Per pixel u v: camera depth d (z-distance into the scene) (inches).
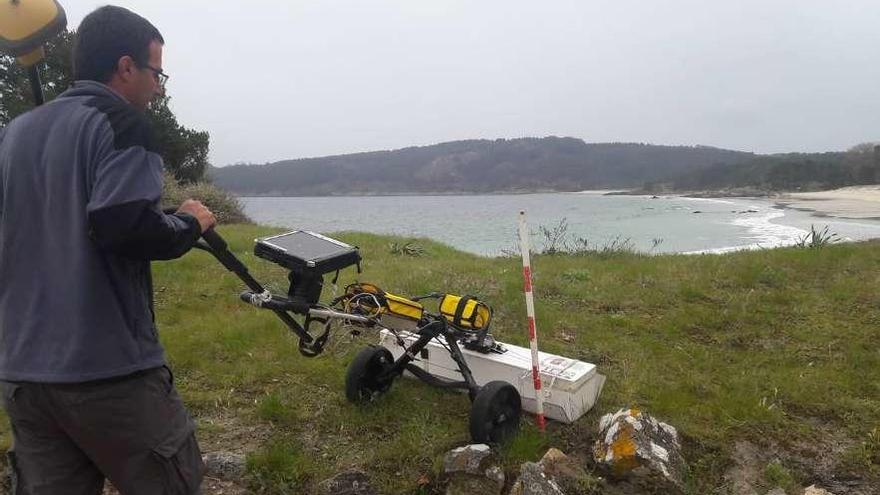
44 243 88.8
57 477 93.5
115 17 97.4
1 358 89.7
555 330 255.4
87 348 86.7
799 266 355.9
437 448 159.0
